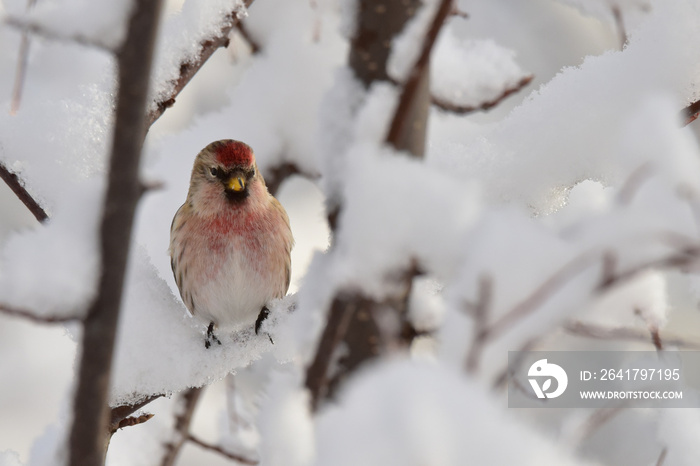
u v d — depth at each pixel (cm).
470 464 182
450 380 192
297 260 809
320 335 280
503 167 443
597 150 432
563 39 1007
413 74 275
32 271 256
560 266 228
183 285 665
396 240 272
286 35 680
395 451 179
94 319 246
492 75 477
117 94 232
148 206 695
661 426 497
